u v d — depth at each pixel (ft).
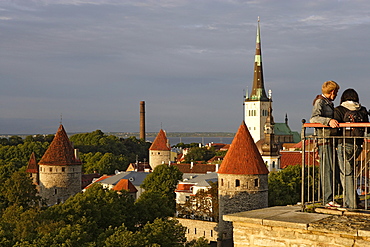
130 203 255.91
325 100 51.24
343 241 42.27
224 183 247.70
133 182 414.00
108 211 234.99
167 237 177.27
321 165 52.03
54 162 378.32
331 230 42.55
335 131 51.21
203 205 299.38
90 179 502.38
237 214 48.55
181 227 195.83
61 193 381.40
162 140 613.11
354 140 48.80
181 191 339.36
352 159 51.47
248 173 242.99
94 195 250.37
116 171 512.63
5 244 181.88
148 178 347.36
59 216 220.23
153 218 260.83
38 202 356.38
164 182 340.39
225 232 248.32
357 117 51.26
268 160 403.75
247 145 247.29
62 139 387.75
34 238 184.24
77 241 171.83
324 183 51.78
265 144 404.98
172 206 332.80
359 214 46.73
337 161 53.52
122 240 160.86
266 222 45.73
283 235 45.32
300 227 44.04
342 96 53.26
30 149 609.83
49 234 172.65
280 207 51.93
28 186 343.26
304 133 50.44
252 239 46.93
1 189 343.67
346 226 42.75
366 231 41.01
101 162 582.76
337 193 57.98
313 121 50.16
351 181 50.70
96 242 185.16
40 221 216.33
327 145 51.72
